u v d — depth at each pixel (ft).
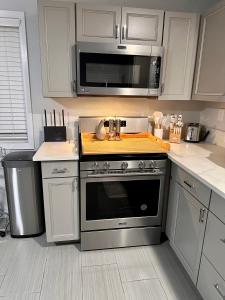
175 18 6.24
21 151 7.27
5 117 7.36
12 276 5.65
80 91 6.02
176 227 6.06
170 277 5.76
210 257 4.52
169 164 6.34
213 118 7.50
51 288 5.35
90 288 5.38
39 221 7.03
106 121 7.10
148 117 7.70
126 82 6.15
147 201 6.45
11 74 7.03
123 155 5.95
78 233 6.55
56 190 6.06
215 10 5.75
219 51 5.66
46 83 6.16
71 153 5.98
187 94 6.91
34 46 6.82
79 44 5.71
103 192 6.12
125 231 6.57
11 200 6.65
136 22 6.07
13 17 6.51
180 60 6.59
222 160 5.73
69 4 5.72
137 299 5.14
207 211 4.59
